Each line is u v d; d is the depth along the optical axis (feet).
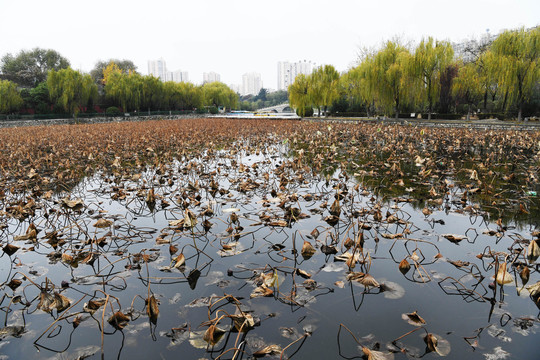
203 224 11.89
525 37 55.83
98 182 19.38
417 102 68.69
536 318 6.66
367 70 69.41
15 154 27.94
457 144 30.96
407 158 25.63
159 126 63.46
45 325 6.73
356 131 45.37
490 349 5.81
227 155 27.53
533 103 68.08
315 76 89.25
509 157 26.18
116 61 179.01
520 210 13.11
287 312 6.94
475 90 65.82
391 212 13.07
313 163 22.62
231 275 8.38
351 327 6.45
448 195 15.43
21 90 102.17
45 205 14.01
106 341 6.20
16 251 10.13
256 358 5.69
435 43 64.18
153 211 13.80
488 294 7.52
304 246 9.50
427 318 6.70
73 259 9.35
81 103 103.55
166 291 7.75
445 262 8.98
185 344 6.06
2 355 5.86
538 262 8.89
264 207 13.93
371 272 8.51
